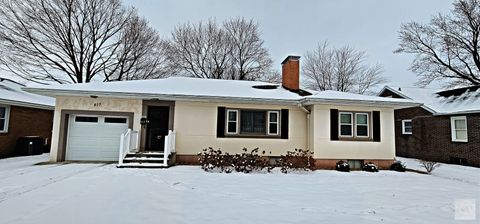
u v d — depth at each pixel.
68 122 11.29
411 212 5.28
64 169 9.27
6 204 5.12
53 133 11.02
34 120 14.98
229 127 11.79
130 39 24.05
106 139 11.41
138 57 24.50
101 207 5.02
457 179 9.34
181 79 14.55
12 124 13.41
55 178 7.68
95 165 10.28
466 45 21.42
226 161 9.84
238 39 28.94
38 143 14.42
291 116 12.09
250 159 10.08
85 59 22.36
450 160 14.15
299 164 10.60
